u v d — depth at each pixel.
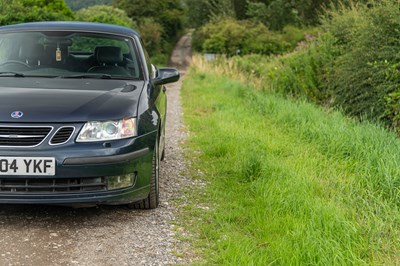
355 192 5.73
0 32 6.22
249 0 70.19
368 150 7.25
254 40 51.22
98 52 6.07
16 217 5.06
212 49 51.09
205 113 12.78
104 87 5.43
